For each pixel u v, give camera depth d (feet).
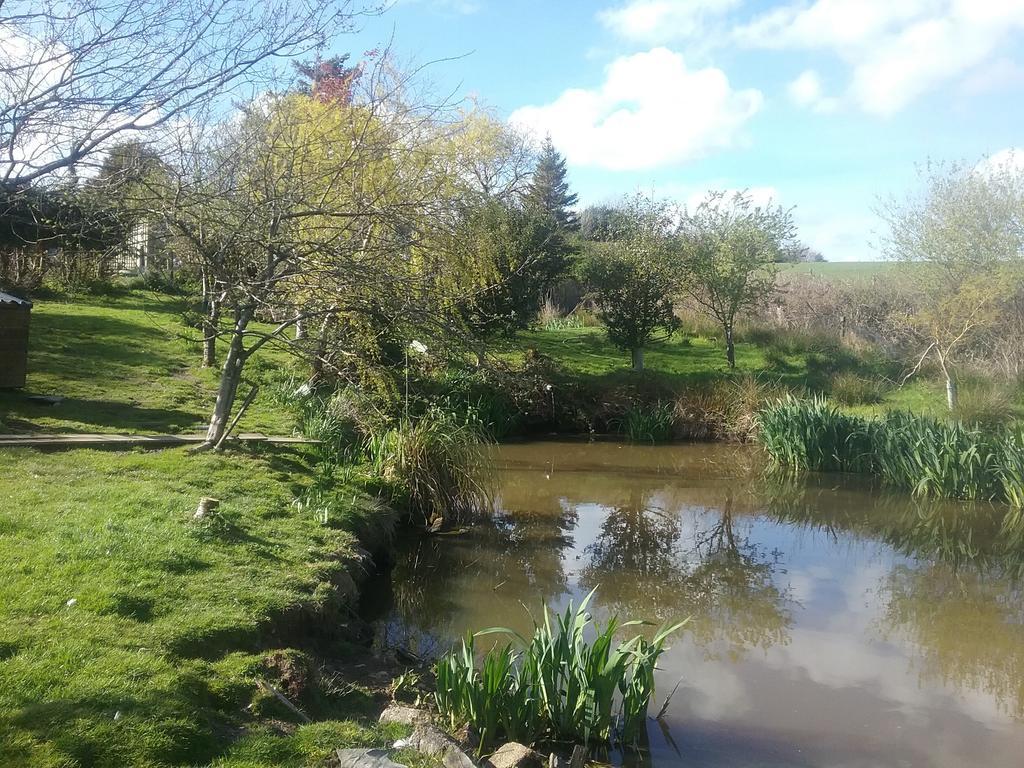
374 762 13.94
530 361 65.21
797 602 29.45
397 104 42.65
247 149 29.01
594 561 34.17
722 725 19.76
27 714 13.00
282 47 18.44
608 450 58.34
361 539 30.07
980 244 63.72
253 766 13.44
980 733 19.62
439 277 40.65
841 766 17.93
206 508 25.50
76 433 35.42
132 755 12.69
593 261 74.69
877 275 86.99
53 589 17.94
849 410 62.03
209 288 37.04
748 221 72.84
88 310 67.15
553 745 18.02
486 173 63.41
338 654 21.22
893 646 25.23
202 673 16.20
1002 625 27.17
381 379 42.68
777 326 84.94
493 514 40.91
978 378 63.67
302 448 38.04
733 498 46.29
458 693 17.72
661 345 83.51
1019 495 43.57
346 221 34.76
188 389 48.62
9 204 17.72
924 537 38.99
